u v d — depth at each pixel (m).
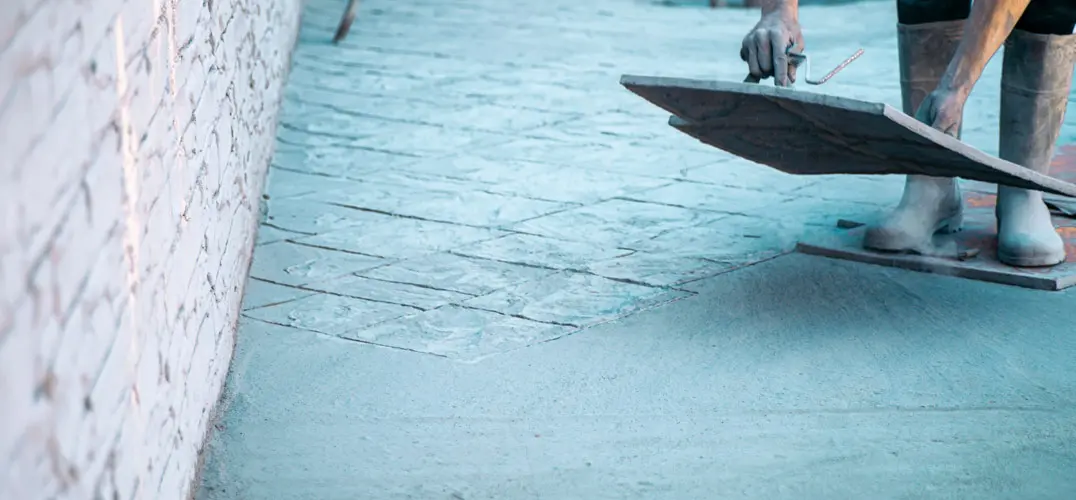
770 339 3.10
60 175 1.34
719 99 2.95
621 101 6.16
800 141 3.16
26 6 1.23
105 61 1.59
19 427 1.19
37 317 1.25
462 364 2.96
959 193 3.78
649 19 8.67
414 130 5.61
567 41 7.79
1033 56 3.47
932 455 2.43
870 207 4.30
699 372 2.89
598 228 4.14
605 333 3.17
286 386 2.83
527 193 4.59
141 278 1.81
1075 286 3.43
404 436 2.55
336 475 2.38
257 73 4.44
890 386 2.78
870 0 9.49
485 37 7.93
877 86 6.46
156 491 1.90
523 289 3.54
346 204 4.46
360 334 3.18
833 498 2.26
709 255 3.82
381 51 7.47
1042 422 2.58
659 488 2.31
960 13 3.53
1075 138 5.19
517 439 2.54
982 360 2.92
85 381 1.43
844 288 3.46
